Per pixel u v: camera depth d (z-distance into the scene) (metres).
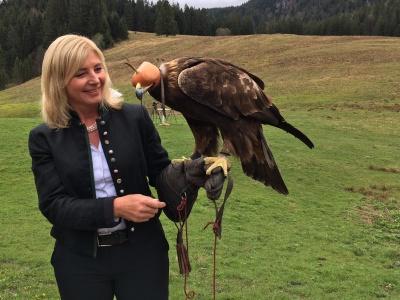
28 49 126.75
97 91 3.32
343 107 40.22
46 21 120.75
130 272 3.50
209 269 10.72
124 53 93.12
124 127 3.49
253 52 73.38
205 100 3.39
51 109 3.35
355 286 10.48
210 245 12.08
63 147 3.38
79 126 3.40
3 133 23.95
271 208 15.75
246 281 10.30
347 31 131.75
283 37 82.56
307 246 12.90
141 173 3.53
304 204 16.83
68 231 3.46
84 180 3.36
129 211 3.20
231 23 136.75
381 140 29.41
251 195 16.64
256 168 3.70
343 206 17.11
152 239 3.58
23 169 18.31
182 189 3.48
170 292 9.45
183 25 129.00
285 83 53.47
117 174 3.42
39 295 8.68
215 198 3.29
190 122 3.78
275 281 10.39
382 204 17.72
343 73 54.69
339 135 29.95
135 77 3.33
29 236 11.91
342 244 13.39
